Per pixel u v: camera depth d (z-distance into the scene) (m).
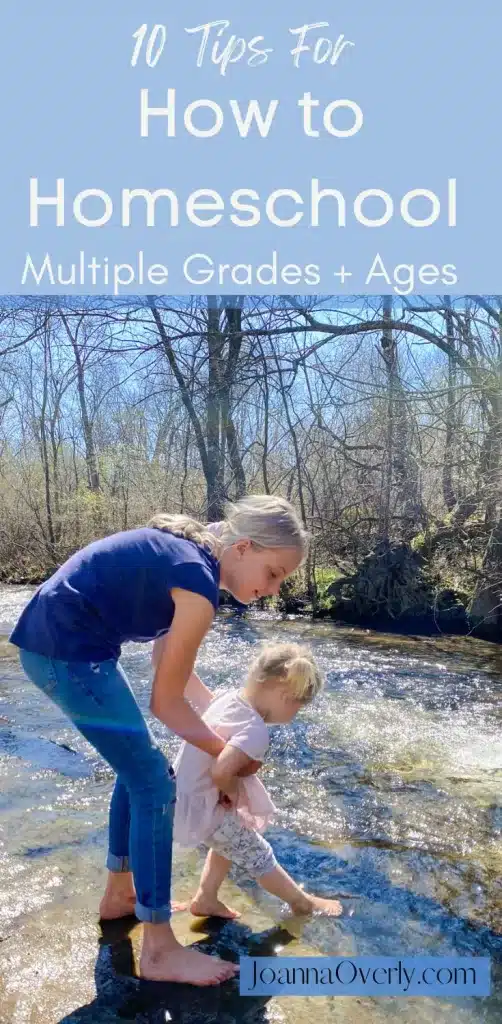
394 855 2.57
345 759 3.48
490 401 7.12
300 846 2.63
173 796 1.96
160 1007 1.79
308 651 2.28
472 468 7.31
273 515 1.95
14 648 6.06
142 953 1.94
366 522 7.96
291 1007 1.81
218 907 2.21
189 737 1.95
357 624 7.27
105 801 2.95
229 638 6.41
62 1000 1.81
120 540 1.89
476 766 3.41
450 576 7.34
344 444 7.82
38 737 3.73
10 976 1.89
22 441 12.19
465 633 6.81
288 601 8.02
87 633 1.86
